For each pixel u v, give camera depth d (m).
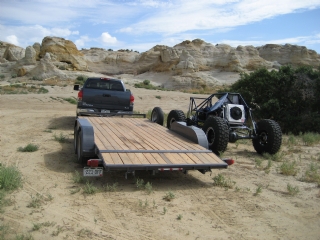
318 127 12.38
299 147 9.62
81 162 6.20
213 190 5.51
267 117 13.52
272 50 77.31
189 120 9.61
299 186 5.88
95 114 10.55
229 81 58.72
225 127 7.34
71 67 58.41
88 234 3.80
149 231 3.95
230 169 6.88
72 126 11.48
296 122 12.84
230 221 4.33
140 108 20.55
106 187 5.32
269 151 8.01
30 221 4.04
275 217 4.52
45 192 5.00
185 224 4.18
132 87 36.22
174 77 57.78
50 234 3.75
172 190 5.41
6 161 6.54
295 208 4.86
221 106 8.38
